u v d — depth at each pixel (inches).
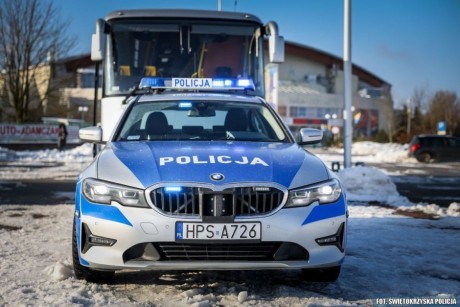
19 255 204.8
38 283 166.4
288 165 161.5
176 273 180.7
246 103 226.4
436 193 467.5
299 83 2920.8
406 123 2407.7
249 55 356.2
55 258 201.0
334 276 168.4
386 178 415.5
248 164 158.4
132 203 148.1
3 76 1360.7
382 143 2032.5
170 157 163.2
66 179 554.3
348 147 501.7
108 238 148.6
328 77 3073.3
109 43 341.7
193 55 350.0
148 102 223.5
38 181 531.2
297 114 2662.4
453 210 331.0
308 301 151.6
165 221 145.0
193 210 146.2
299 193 151.5
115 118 331.6
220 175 150.3
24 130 1173.7
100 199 152.2
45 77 1427.2
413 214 315.9
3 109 1440.7
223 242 144.9
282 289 162.4
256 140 199.0
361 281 174.6
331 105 2728.8
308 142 205.5
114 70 338.0
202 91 258.2
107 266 149.0
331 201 155.6
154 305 146.9
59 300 147.5
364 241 236.8
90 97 2285.9
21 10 1314.0
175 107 218.8
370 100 2871.6
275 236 146.5
